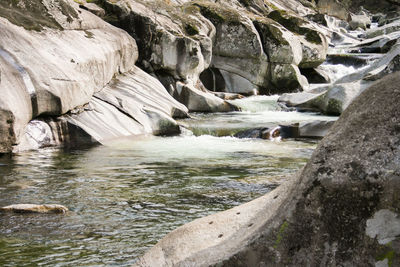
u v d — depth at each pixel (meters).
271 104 16.89
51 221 5.57
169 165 8.70
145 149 10.30
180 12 18.34
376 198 2.48
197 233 3.52
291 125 12.41
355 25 35.69
